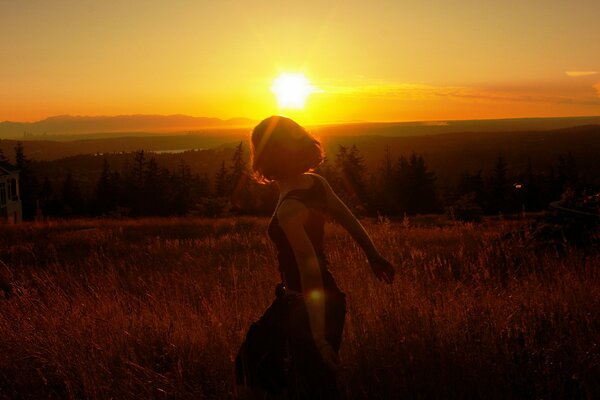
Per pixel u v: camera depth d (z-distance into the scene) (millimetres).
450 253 9461
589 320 4086
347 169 89438
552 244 8500
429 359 3426
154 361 4195
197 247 13398
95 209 95438
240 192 54500
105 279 8188
